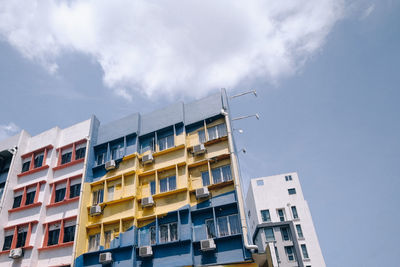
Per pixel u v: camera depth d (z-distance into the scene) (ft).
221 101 72.28
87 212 69.36
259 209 186.50
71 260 62.03
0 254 70.85
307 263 159.22
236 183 59.11
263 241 144.77
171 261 55.83
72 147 82.58
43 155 84.79
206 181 64.13
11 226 73.56
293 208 184.34
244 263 52.49
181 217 60.39
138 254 59.77
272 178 198.29
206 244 53.83
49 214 73.36
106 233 65.62
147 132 76.23
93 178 75.10
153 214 63.10
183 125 72.28
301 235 171.22
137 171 70.28
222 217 58.90
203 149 65.62
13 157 84.84
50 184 78.28
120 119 81.97
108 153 76.54
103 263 59.31
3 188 84.23
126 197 65.77
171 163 68.33
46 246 67.97
